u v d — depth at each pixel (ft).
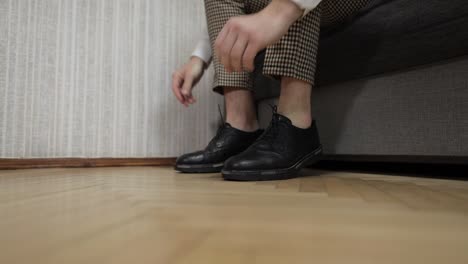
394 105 3.18
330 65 3.61
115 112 4.84
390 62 3.07
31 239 0.79
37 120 4.30
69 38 4.53
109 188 1.96
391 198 1.58
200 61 4.00
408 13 2.89
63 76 4.49
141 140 5.03
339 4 3.20
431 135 2.91
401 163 3.54
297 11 2.07
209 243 0.76
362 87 3.45
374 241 0.81
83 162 4.56
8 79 4.14
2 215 1.10
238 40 2.06
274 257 0.67
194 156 3.43
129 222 0.99
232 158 2.59
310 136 2.85
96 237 0.81
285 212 1.19
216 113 5.59
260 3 3.33
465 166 3.03
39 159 4.28
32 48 4.28
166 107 5.21
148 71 5.08
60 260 0.63
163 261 0.62
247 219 1.06
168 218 1.06
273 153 2.61
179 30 5.31
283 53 2.64
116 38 4.86
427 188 2.01
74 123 4.56
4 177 2.83
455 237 0.85
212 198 1.55
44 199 1.48
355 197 1.62
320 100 3.92
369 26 3.21
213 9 3.49
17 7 4.19
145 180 2.56
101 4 4.75
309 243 0.78
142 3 5.04
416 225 0.99
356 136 3.52
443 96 2.82
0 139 4.07
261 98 4.58
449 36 2.64
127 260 0.63
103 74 4.76
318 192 1.81
